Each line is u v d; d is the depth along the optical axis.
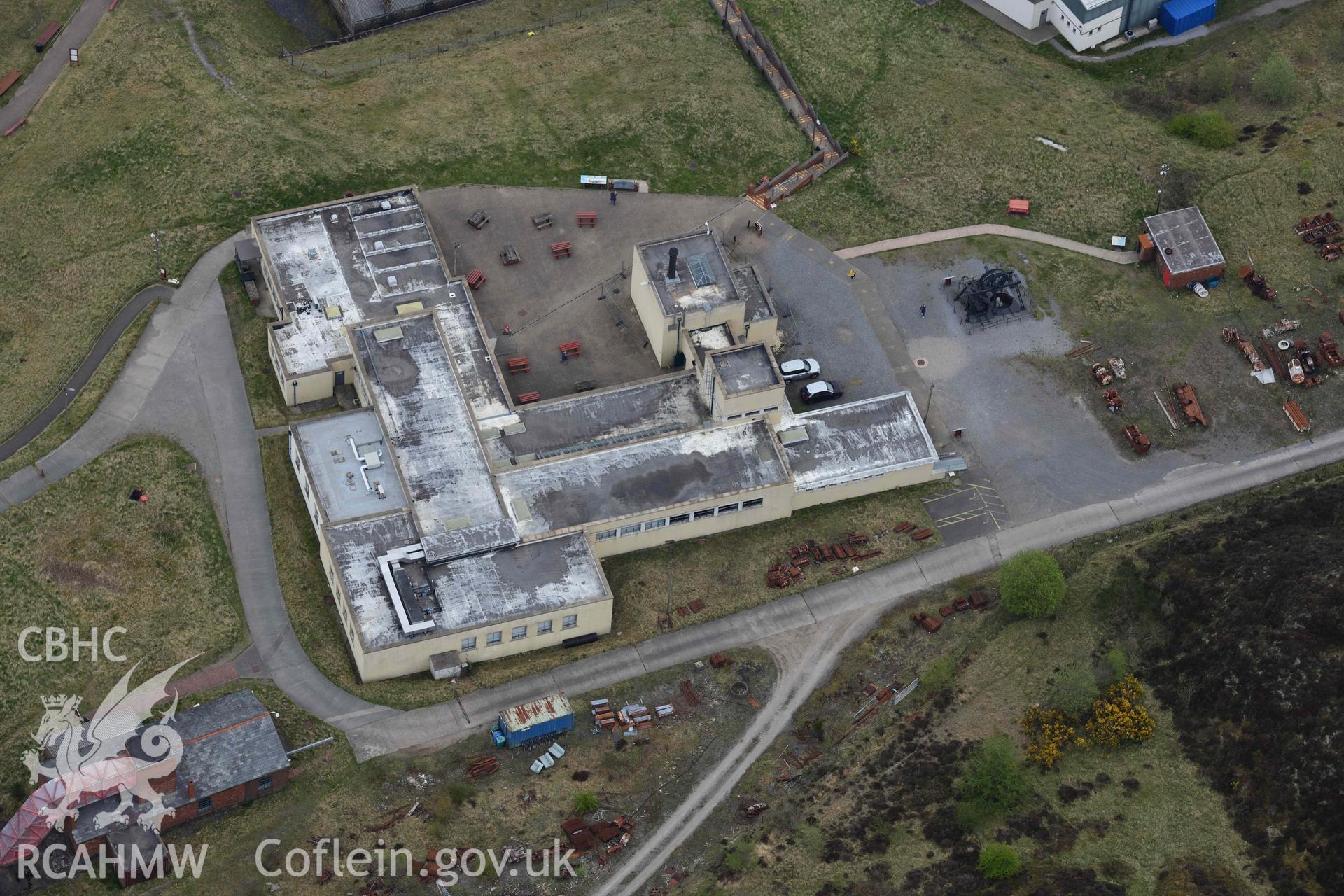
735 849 143.75
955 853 141.88
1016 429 178.50
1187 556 163.50
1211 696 151.25
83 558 162.62
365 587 157.00
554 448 169.50
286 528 166.25
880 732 153.38
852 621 162.50
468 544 159.50
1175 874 138.50
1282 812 141.25
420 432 167.50
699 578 165.62
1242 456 176.62
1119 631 160.62
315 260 182.25
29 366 180.25
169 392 175.88
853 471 170.50
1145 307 188.50
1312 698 145.25
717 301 177.38
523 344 183.50
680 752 151.50
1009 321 187.00
